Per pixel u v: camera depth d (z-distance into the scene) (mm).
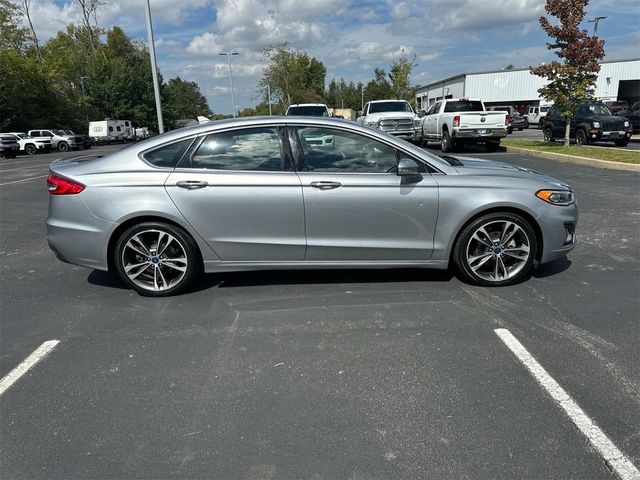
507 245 4410
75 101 55438
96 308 4266
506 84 45062
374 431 2545
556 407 2703
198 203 4191
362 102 78125
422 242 4316
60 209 4312
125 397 2912
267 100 50625
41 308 4297
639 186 9359
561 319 3793
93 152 34438
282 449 2430
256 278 4859
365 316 3938
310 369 3170
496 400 2781
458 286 4512
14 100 42906
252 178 4180
